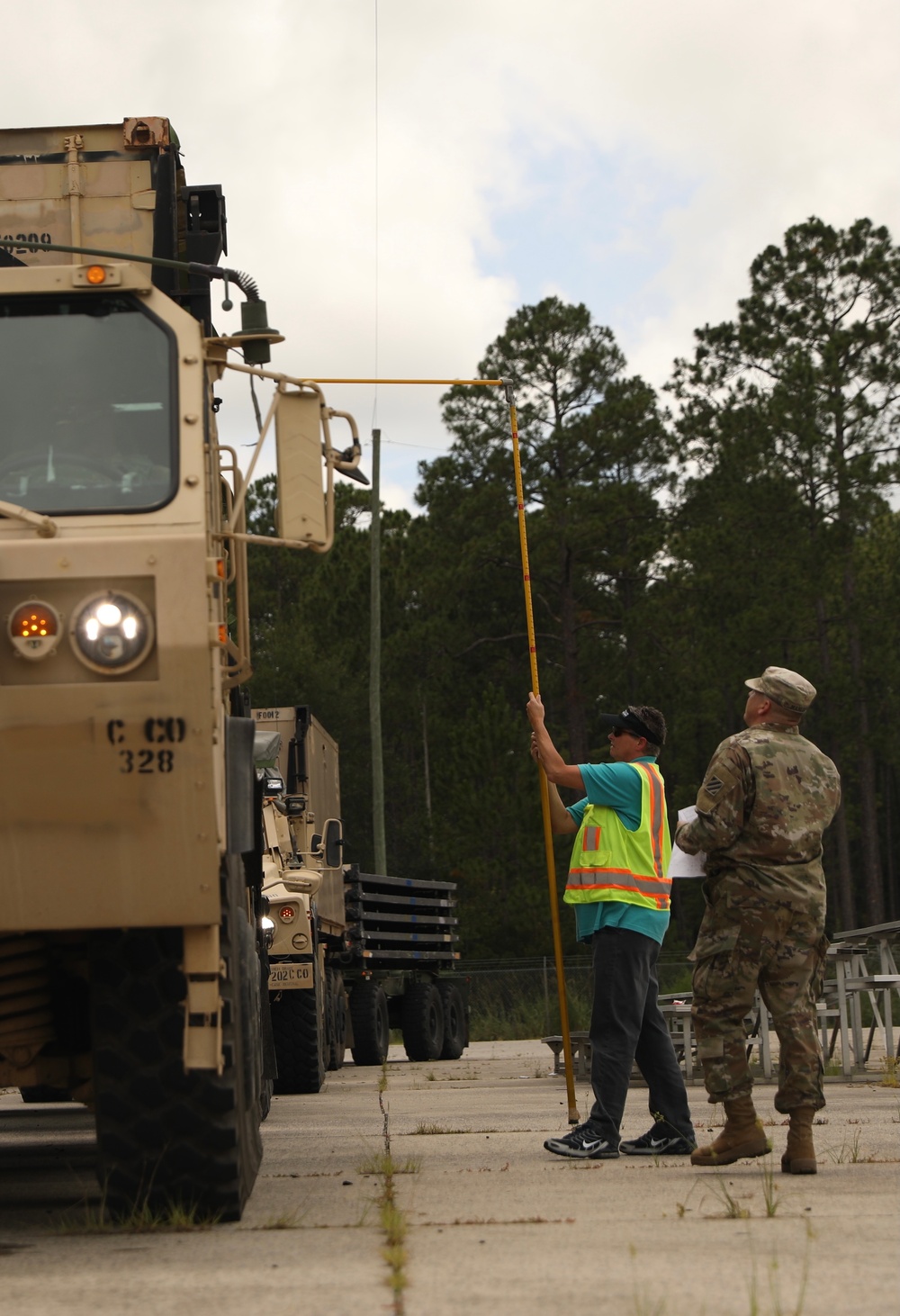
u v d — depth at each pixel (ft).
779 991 23.25
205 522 18.83
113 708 17.81
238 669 23.43
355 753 191.21
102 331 19.97
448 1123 33.96
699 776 176.35
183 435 19.29
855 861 193.67
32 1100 44.88
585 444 173.06
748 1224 18.72
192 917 18.07
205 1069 19.31
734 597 151.74
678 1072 27.02
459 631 178.19
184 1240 18.58
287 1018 48.21
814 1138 27.73
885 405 151.33
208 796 17.88
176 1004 19.63
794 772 23.38
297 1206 21.24
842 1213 19.33
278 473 20.53
